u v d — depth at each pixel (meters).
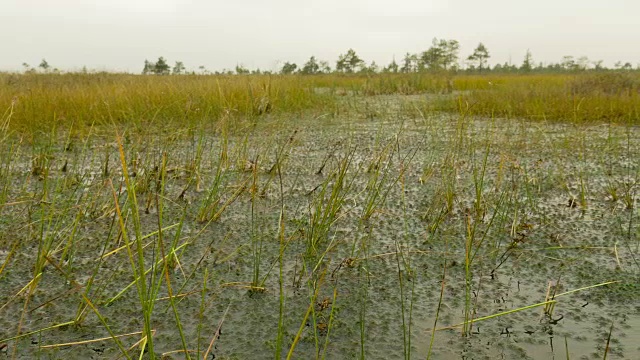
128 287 2.05
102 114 6.77
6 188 3.29
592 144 5.36
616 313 1.95
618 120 7.43
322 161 4.66
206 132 5.94
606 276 2.29
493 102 8.90
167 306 2.02
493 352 1.71
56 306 2.00
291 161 4.61
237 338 1.80
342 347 1.75
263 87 8.38
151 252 2.54
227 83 8.76
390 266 2.42
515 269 2.38
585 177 4.08
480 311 1.98
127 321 1.91
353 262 2.41
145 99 7.29
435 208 3.27
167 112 6.57
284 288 2.18
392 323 1.90
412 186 3.85
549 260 2.47
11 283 2.21
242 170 4.11
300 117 7.77
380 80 14.73
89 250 2.57
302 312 1.98
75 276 2.28
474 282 2.24
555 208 3.30
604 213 3.19
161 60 35.47
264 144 5.20
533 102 8.73
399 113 8.43
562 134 6.21
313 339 1.79
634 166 4.46
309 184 3.89
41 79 14.00
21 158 4.59
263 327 1.87
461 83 15.55
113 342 1.77
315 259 2.48
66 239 2.68
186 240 2.71
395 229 2.93
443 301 2.07
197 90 7.89
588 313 1.96
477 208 3.10
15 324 1.87
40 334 1.73
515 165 4.27
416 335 1.82
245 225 2.95
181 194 3.42
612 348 1.71
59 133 5.91
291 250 2.60
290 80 10.90
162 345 1.75
